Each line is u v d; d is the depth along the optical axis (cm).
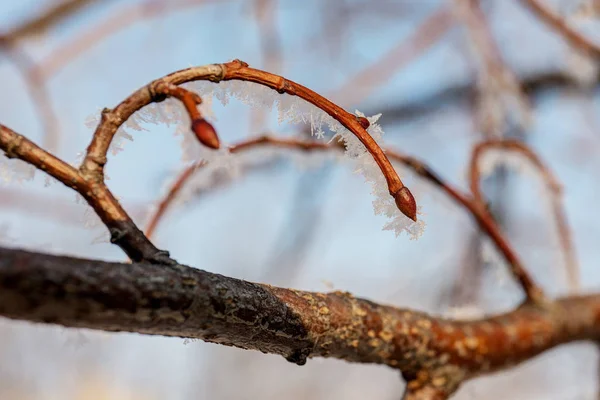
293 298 38
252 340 37
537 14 69
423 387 43
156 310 34
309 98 36
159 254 35
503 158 52
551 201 54
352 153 36
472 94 90
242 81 36
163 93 35
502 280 50
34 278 33
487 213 48
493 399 97
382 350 41
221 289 36
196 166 44
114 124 36
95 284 34
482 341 44
